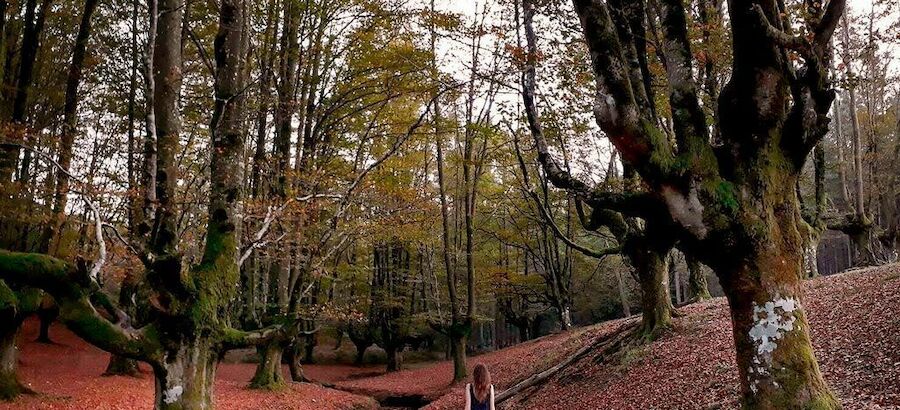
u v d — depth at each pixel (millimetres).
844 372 8461
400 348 33875
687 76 5742
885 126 26000
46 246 13219
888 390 7281
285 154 17609
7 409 12352
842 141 28469
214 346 6711
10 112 15641
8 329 13273
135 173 11656
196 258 10211
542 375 16297
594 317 42062
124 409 14305
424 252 30391
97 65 16391
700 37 10336
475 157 24516
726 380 9984
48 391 14547
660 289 14711
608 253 14680
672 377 11516
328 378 30531
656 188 5523
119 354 5930
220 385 19812
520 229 31688
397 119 20250
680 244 5902
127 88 17609
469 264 24750
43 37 18141
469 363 28656
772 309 5117
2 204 12281
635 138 5328
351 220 16141
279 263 18797
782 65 5527
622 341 15211
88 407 13711
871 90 23359
